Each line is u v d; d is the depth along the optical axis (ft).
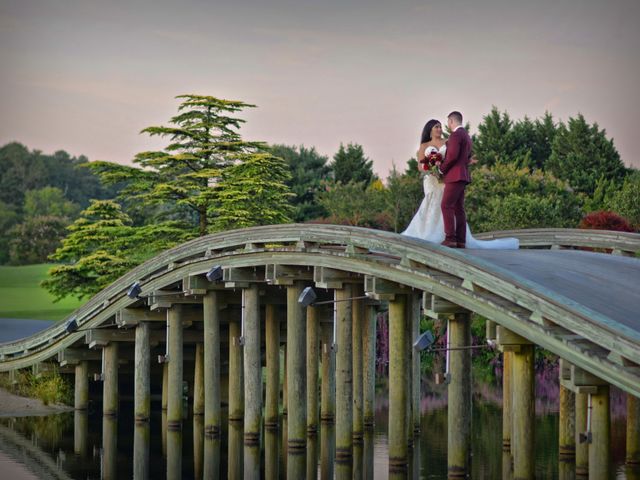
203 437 138.41
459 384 100.94
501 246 110.42
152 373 174.60
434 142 106.01
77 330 155.94
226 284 127.24
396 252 100.63
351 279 114.62
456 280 93.61
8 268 486.79
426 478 107.86
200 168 222.69
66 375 170.30
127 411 163.43
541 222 231.09
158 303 140.87
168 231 215.92
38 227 504.02
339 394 115.85
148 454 127.44
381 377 204.23
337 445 116.06
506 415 119.44
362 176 360.89
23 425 149.59
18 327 238.89
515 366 91.76
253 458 123.24
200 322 155.33
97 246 229.04
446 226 104.73
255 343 127.85
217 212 216.95
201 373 154.51
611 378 74.02
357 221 268.82
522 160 336.90
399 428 109.40
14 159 576.61
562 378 86.99
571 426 111.65
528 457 91.45
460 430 100.94
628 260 106.83
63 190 583.17
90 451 130.00
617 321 76.69
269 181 216.33
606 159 314.76
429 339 95.40
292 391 121.60
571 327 77.46
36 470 119.03
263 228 121.29
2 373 173.99
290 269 120.88
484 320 201.46
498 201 239.09
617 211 236.43
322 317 144.87
